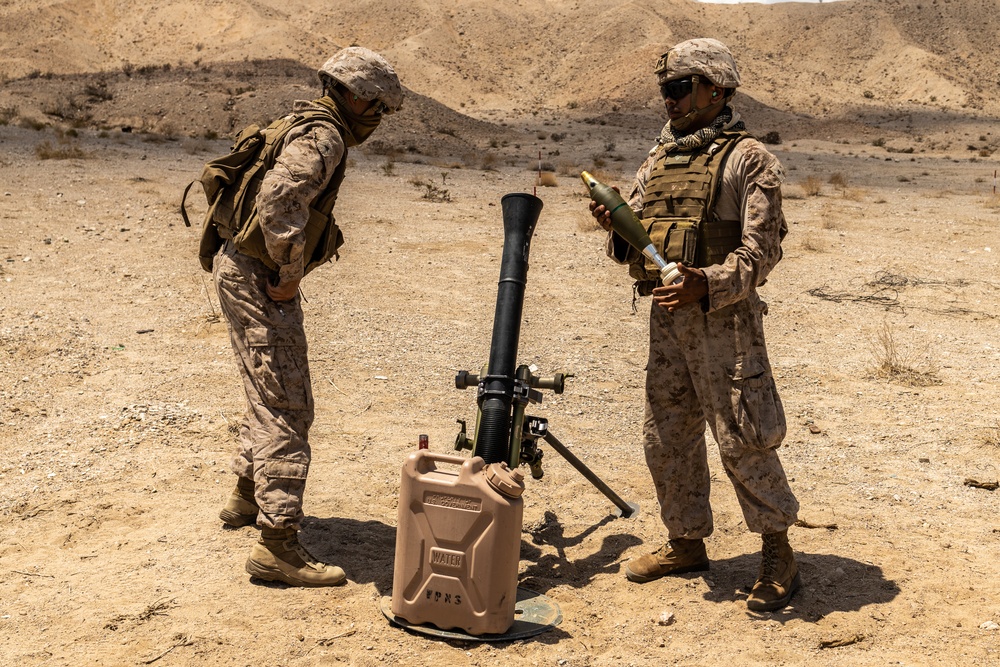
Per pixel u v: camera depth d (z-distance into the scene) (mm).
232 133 50500
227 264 3703
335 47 115062
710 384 3471
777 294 10234
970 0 143750
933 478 5094
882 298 10133
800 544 4191
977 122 102938
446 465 3803
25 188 15234
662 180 3533
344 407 6023
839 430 5926
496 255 11969
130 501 4484
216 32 115750
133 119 51531
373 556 3984
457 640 3273
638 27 131250
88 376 6434
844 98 126875
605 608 3590
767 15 149250
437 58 125312
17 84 57344
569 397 6473
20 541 4062
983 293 10445
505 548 3209
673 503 3789
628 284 10500
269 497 3631
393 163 27516
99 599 3543
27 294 8586
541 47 133625
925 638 3342
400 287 9758
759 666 3166
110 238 11555
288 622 3395
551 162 36594
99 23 116938
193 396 6016
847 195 22609
